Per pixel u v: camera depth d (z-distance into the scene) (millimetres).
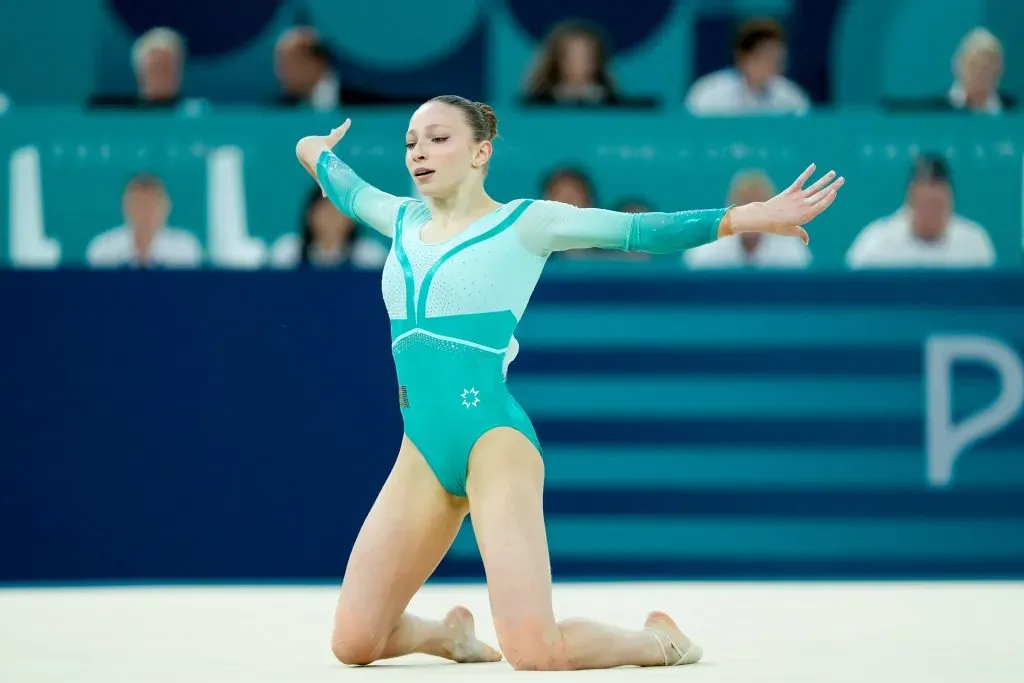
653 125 30703
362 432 23422
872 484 23250
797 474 23266
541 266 14328
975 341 23219
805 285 23312
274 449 23484
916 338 23234
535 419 23312
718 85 34125
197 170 30953
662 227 13398
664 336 23281
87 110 31141
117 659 14094
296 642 15883
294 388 23469
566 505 23250
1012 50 36281
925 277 23250
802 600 20656
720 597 21078
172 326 23516
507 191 30625
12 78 36062
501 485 13602
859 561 23250
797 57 36906
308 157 16422
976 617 18422
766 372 23250
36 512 23422
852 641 15688
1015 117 30562
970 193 30703
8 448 23484
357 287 23578
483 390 13875
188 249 30297
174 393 23484
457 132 14242
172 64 33438
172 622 18125
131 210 29828
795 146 30609
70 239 30828
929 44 36438
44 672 12828
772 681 11922
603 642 13180
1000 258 30656
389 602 13875
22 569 23375
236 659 14203
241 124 31078
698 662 13734
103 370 23484
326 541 23359
